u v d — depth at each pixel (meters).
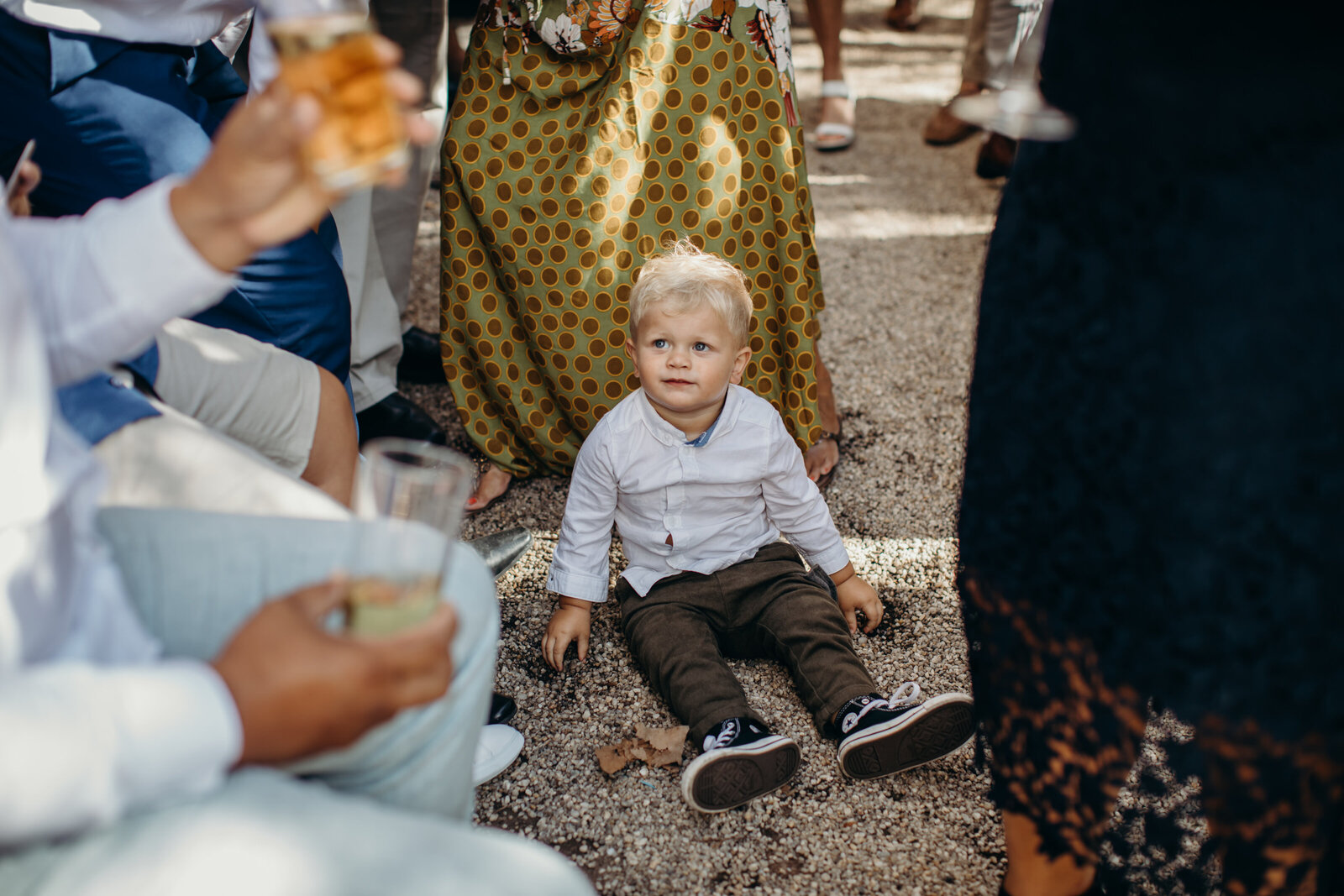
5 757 0.59
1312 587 0.91
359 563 0.76
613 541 2.03
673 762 1.52
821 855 1.38
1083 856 1.17
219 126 1.68
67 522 0.77
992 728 1.22
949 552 1.97
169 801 0.68
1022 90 1.07
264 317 1.62
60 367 0.84
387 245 2.34
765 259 1.94
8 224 0.82
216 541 0.93
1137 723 1.09
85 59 1.43
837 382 2.53
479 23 1.88
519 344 2.02
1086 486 1.05
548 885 0.69
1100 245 1.00
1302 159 0.86
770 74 1.85
